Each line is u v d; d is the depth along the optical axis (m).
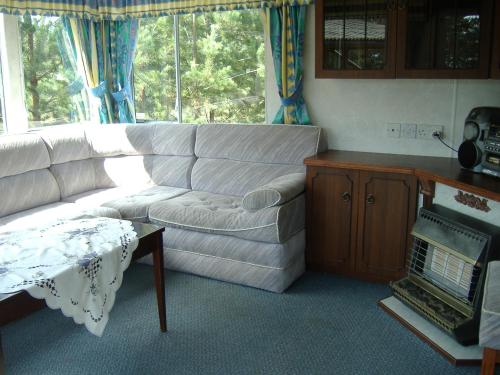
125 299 3.03
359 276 3.28
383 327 2.68
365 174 3.10
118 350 2.51
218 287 3.18
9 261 2.06
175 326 2.72
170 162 4.06
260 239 3.03
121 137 4.14
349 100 3.60
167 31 4.25
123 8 4.26
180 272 3.41
